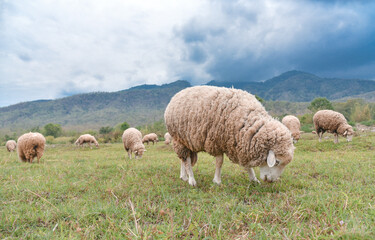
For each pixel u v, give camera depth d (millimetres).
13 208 3289
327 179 4930
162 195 3869
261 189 4277
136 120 184750
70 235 2359
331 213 2654
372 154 8445
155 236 2260
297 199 3385
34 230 2662
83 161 9891
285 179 4965
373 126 24953
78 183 4875
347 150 11352
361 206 3000
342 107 48281
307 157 8453
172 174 5910
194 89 5035
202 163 7852
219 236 2277
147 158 11086
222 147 4586
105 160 10414
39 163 8992
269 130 4031
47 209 3238
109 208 3168
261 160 4164
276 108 91188
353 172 5406
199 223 2680
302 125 31125
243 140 4207
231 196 3729
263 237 2256
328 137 17875
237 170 6336
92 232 2514
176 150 5262
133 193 4066
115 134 39250
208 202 3529
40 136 9305
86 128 152875
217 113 4406
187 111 4801
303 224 2533
